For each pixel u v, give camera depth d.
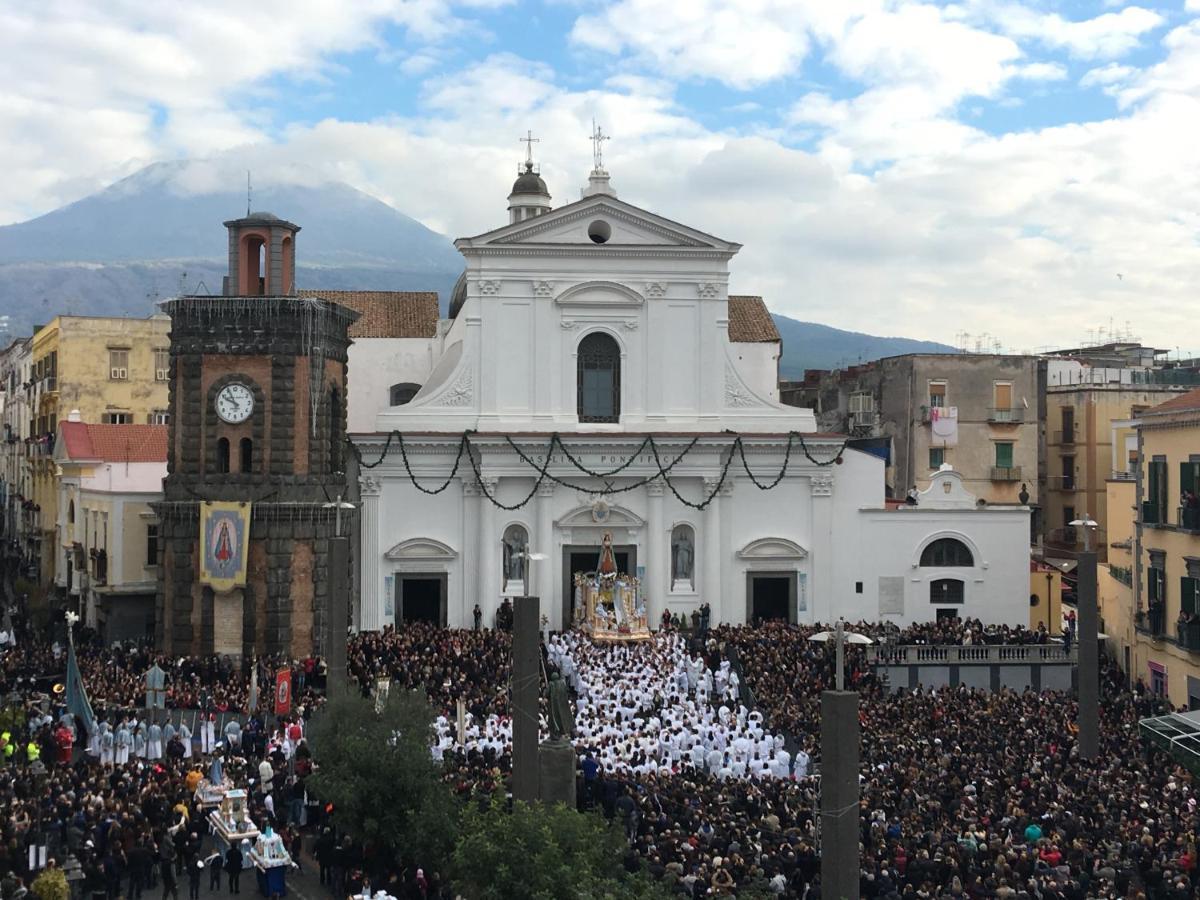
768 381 82.81
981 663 64.75
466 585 72.00
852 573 74.44
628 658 60.56
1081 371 103.44
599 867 29.62
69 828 34.88
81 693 47.72
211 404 63.12
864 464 74.50
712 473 73.00
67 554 78.38
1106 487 83.06
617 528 73.00
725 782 43.06
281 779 43.47
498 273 72.25
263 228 66.00
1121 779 41.06
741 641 64.50
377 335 81.38
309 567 63.44
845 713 27.91
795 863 32.25
